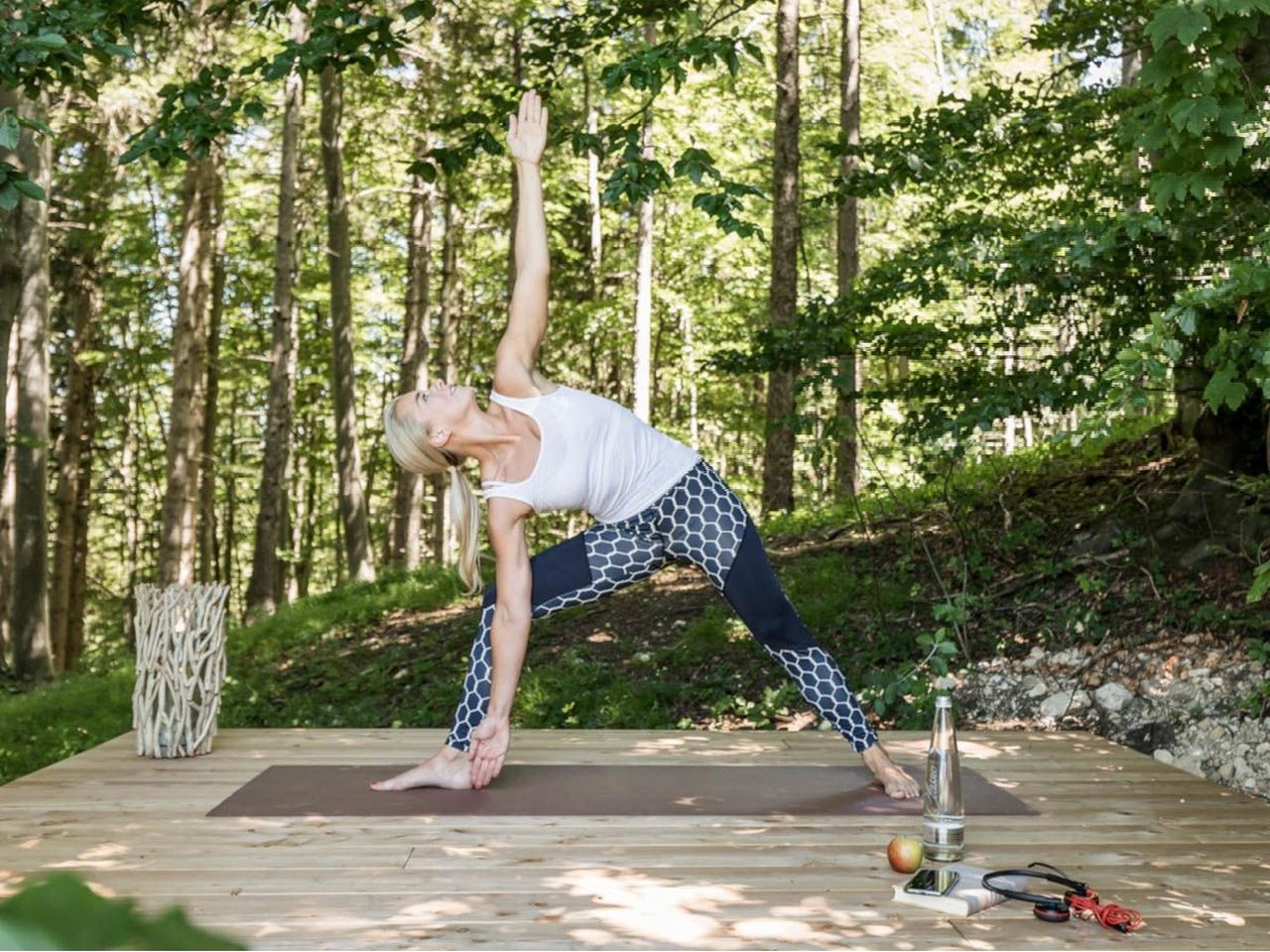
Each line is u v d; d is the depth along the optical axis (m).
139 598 3.82
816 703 3.37
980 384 5.62
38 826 2.94
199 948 0.29
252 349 19.03
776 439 10.02
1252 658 4.98
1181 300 2.90
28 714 8.55
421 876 2.56
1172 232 4.28
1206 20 2.89
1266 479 5.17
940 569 6.62
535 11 11.50
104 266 15.12
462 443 3.17
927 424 5.61
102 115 12.03
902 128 6.10
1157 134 3.19
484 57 11.81
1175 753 4.87
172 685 3.77
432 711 6.48
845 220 10.84
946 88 15.18
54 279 14.98
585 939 2.18
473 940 2.17
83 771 3.58
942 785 2.67
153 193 15.50
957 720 5.34
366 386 21.09
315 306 18.58
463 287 18.47
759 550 3.28
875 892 2.47
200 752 3.83
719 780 3.49
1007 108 5.91
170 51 11.00
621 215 17.48
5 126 3.16
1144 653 5.32
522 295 3.25
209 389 16.12
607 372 19.42
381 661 7.71
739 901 2.40
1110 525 6.20
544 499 3.17
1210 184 3.20
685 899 2.41
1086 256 4.30
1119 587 5.78
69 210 13.61
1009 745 4.10
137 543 19.50
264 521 13.04
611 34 5.74
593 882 2.52
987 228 5.39
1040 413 5.13
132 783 3.40
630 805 3.18
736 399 18.52
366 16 4.77
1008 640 5.75
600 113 14.99
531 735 4.20
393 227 17.94
